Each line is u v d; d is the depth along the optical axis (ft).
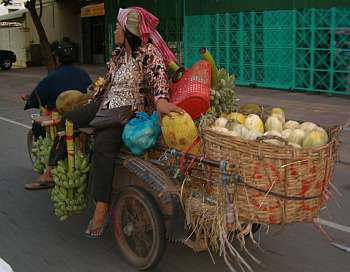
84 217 17.87
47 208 18.90
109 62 14.92
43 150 17.71
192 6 57.98
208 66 14.47
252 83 51.83
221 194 11.82
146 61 13.62
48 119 17.88
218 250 14.01
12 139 31.22
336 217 17.94
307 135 12.00
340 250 15.31
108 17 76.18
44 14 107.76
